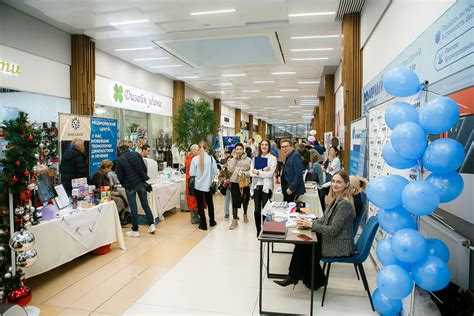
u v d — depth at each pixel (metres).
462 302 1.88
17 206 2.69
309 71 10.68
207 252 4.18
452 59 2.21
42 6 5.48
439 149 1.76
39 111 6.51
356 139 5.06
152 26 6.49
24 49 6.03
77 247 3.54
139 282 3.29
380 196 2.01
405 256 1.88
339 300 2.94
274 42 7.56
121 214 5.55
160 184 5.98
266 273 3.51
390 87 2.12
